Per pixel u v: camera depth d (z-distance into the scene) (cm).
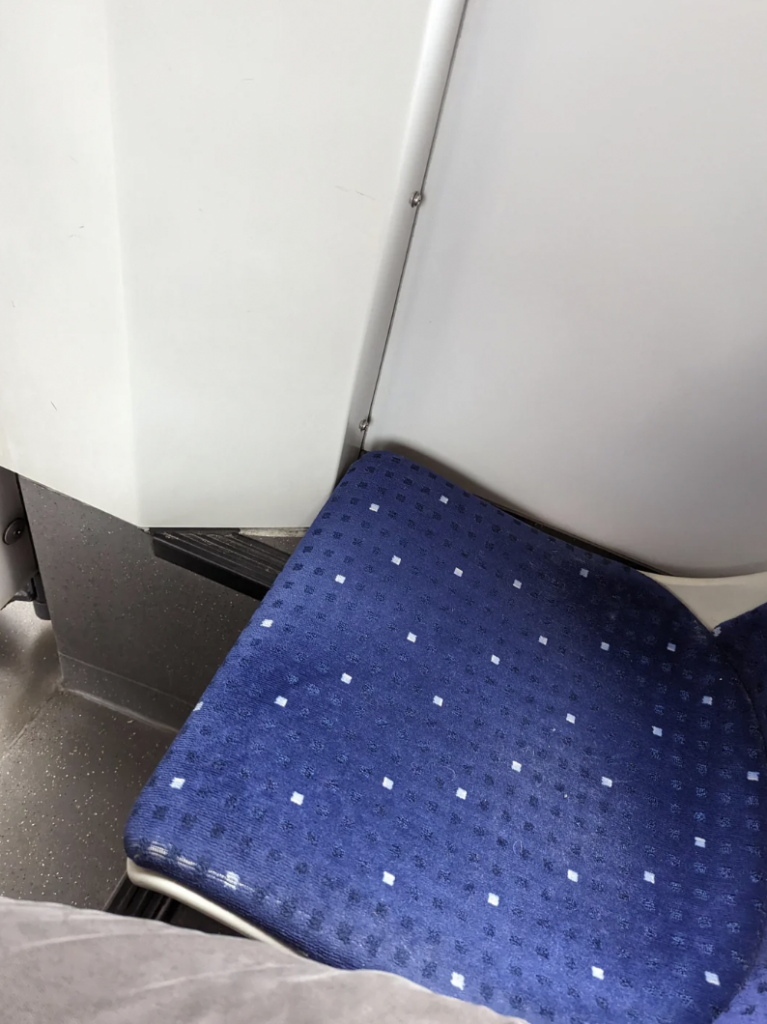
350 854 63
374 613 82
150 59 64
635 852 72
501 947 62
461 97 78
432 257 89
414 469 101
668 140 75
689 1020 61
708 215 78
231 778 65
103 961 49
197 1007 46
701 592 100
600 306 87
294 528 111
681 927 67
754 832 74
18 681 140
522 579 93
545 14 71
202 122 68
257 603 113
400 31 63
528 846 69
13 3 63
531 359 94
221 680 72
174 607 120
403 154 71
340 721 72
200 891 60
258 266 79
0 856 118
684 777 79
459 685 79
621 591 96
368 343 88
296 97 67
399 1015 48
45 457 102
